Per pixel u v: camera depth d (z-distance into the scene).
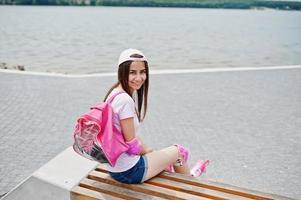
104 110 3.22
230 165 5.58
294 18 141.75
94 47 31.08
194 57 25.95
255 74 12.80
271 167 5.55
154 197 3.23
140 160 3.39
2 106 8.37
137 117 3.45
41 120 7.45
